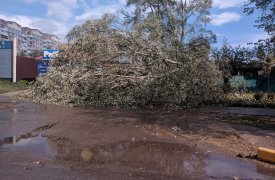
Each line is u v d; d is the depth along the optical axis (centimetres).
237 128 1234
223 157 844
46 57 3319
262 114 1617
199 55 1969
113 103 1905
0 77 3947
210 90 1961
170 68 1869
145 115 1570
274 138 1055
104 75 1961
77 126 1242
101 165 752
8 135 1060
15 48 3947
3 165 730
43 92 2148
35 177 654
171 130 1200
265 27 1677
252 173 720
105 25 1967
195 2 2475
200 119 1462
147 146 950
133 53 1942
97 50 1948
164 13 2495
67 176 666
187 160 811
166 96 1819
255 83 3112
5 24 9475
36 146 916
